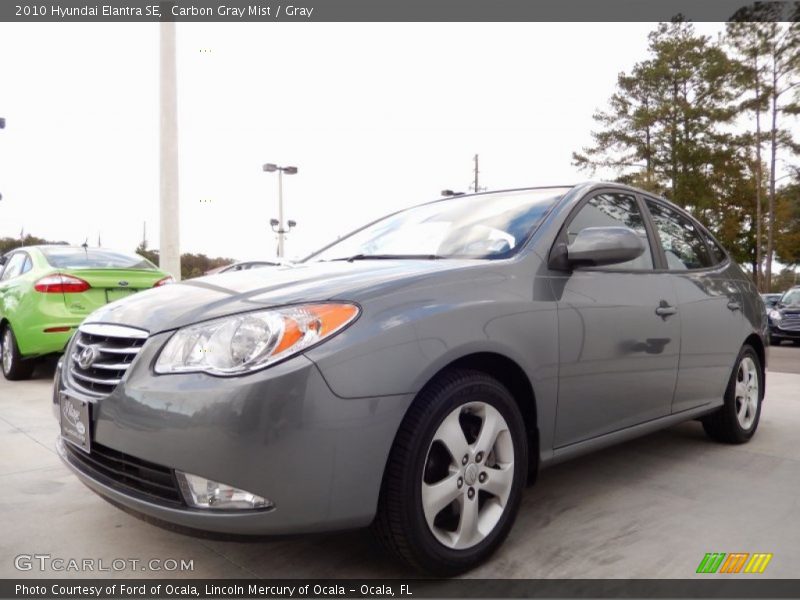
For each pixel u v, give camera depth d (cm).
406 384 193
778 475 324
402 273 221
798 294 1608
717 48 3186
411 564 203
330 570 219
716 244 402
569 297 255
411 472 195
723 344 356
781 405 519
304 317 190
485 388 217
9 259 671
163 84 1013
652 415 305
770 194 3028
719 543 241
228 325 192
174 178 1021
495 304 225
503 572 218
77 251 627
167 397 187
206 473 180
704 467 337
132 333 210
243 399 178
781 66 2912
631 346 281
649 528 255
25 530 252
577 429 259
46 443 373
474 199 330
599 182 315
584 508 276
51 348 554
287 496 179
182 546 238
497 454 227
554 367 243
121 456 203
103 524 258
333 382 183
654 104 3366
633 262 308
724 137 3212
